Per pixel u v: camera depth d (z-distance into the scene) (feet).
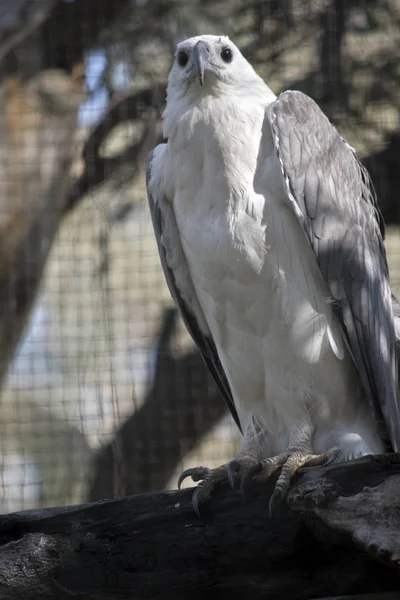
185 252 31.04
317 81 51.57
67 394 52.70
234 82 30.83
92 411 52.01
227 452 52.34
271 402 30.91
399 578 25.31
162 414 52.13
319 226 29.37
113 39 53.83
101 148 54.13
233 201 29.17
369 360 30.07
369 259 31.24
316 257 29.12
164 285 54.08
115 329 53.06
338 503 24.61
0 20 55.21
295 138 29.71
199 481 28.40
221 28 52.85
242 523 26.21
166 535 26.35
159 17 53.42
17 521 26.81
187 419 52.21
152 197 31.76
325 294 29.60
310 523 25.31
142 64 53.62
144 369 52.49
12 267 54.08
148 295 53.78
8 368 54.13
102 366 52.39
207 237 29.40
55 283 56.13
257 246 28.96
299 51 52.95
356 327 29.89
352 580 25.59
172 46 53.11
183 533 26.30
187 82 30.94
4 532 26.81
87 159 54.19
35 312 54.49
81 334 53.21
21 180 54.44
